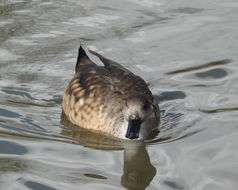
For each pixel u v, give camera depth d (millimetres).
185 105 22844
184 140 20453
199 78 24562
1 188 17422
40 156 19359
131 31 28031
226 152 19453
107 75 22469
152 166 18984
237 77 24438
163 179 18188
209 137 20469
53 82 24281
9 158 19125
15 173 18234
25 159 19094
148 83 24188
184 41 27188
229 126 21109
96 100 21828
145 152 19953
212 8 30078
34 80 24328
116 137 21203
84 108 21891
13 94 23344
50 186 17578
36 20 28844
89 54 26031
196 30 28031
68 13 29562
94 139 21016
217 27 28234
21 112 22188
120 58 25828
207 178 18062
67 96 22562
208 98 23219
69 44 26844
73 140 20688
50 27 28234
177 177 18250
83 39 27266
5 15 29250
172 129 21312
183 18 29156
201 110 22422
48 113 22422
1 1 30703
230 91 23625
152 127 21328
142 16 29422
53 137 20719
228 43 26953
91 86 22219
